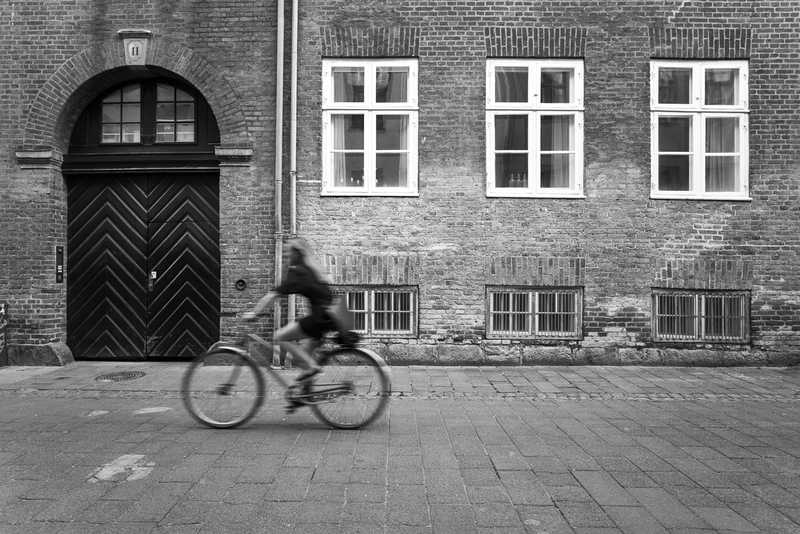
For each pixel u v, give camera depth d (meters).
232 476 4.38
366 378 5.64
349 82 9.15
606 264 8.93
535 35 8.97
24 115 9.09
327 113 9.08
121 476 4.38
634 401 6.80
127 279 9.41
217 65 9.03
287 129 9.01
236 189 9.04
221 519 3.66
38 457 4.80
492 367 8.77
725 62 9.07
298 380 5.67
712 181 9.22
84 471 4.48
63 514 3.73
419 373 8.32
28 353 9.01
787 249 8.95
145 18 9.05
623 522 3.65
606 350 8.91
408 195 8.97
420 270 8.94
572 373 8.36
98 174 9.41
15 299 9.07
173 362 9.31
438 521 3.65
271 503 3.90
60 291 9.29
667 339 8.98
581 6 8.98
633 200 8.96
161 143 9.40
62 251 9.31
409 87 9.05
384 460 4.73
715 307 9.02
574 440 5.30
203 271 9.37
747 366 8.88
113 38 9.03
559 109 9.07
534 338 8.99
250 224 9.02
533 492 4.11
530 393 7.17
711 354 8.88
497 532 3.51
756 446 5.15
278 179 8.85
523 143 9.17
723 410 6.41
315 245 8.98
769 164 9.01
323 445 5.11
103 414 6.18
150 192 9.43
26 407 6.50
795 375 8.30
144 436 5.38
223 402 5.67
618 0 8.97
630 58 8.98
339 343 5.66
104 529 3.53
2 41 9.11
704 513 3.79
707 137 9.20
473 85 8.98
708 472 4.51
